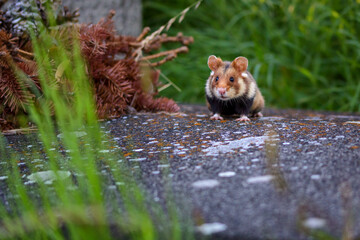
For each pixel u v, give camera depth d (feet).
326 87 41.68
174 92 43.52
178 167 13.87
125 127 20.83
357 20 39.91
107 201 11.87
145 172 13.73
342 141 15.55
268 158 13.93
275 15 44.19
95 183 11.75
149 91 27.73
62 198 11.89
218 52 43.55
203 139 17.44
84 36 22.76
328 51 41.14
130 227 10.51
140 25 37.73
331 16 41.32
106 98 23.85
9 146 18.52
